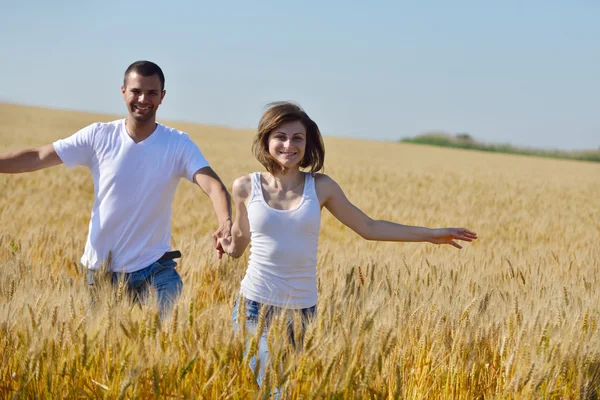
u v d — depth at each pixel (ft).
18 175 65.77
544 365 12.34
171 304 13.87
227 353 11.63
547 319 13.15
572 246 37.52
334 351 11.60
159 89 16.60
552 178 139.64
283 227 13.53
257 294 13.70
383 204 60.80
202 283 18.63
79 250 23.84
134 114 16.49
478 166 176.96
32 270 18.62
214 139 220.23
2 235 24.45
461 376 12.88
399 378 11.75
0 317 12.55
